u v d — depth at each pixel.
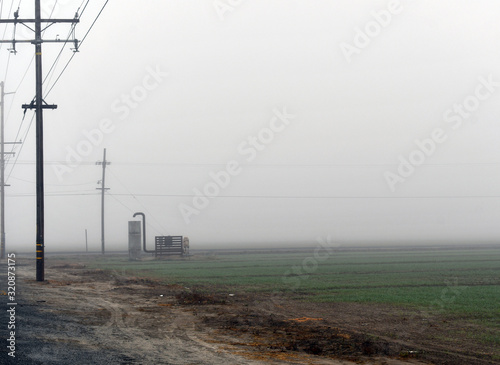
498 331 18.42
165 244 74.38
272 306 24.91
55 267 52.41
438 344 16.20
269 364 13.20
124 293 30.00
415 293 29.91
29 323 17.83
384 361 13.95
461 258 66.19
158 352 14.17
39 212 35.62
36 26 35.66
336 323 20.05
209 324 19.53
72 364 12.25
